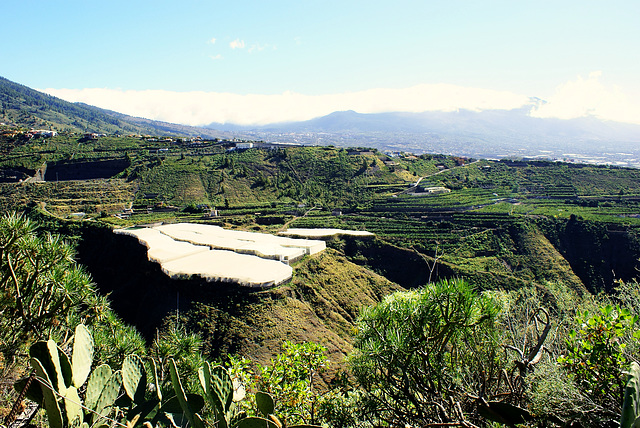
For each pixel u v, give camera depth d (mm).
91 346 6234
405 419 9180
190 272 53188
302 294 55156
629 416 4609
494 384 9148
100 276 70938
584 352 7469
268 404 6113
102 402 6004
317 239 76375
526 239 79375
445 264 70312
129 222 83625
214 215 95625
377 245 76188
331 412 11594
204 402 6289
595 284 72750
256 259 60188
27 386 5316
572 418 6871
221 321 47531
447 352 9602
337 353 45000
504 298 10688
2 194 100875
